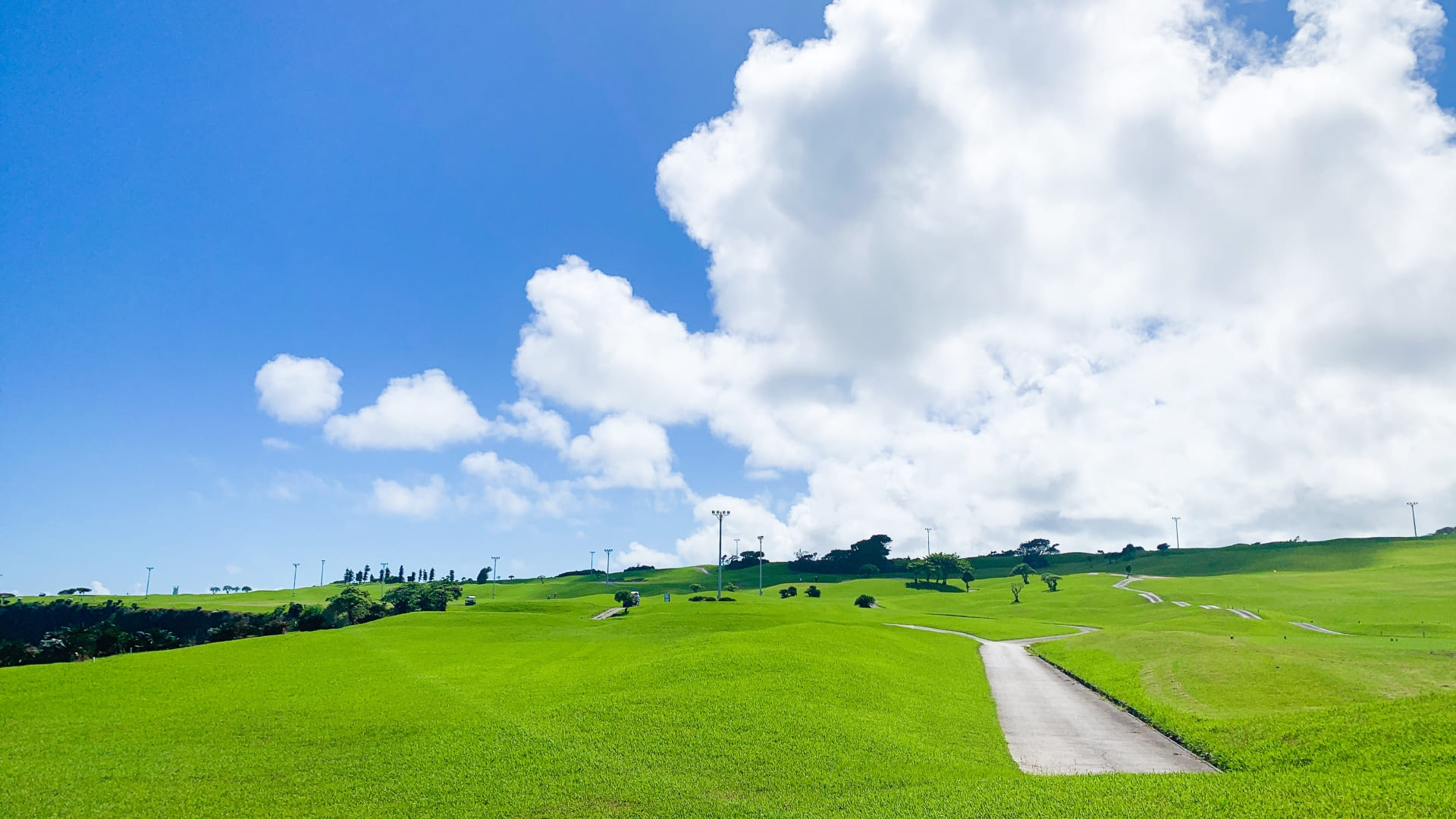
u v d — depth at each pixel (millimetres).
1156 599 145625
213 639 90750
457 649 63219
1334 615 106812
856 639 57031
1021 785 22250
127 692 40750
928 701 37125
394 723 32531
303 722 33000
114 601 171500
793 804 21375
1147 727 33781
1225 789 20469
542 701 36438
